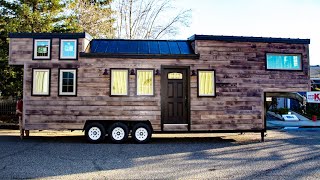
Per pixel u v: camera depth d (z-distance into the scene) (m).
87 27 20.97
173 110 11.20
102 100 10.95
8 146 9.81
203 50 11.30
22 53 11.11
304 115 23.19
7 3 16.44
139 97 11.00
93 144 10.44
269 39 11.62
